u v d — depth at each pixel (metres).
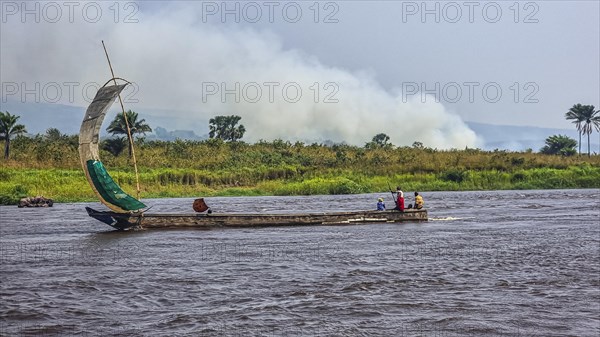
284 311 65.25
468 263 92.06
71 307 66.62
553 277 81.81
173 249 106.25
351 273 84.12
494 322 61.94
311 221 146.12
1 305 67.06
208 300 69.62
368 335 58.03
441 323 61.50
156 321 61.81
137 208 135.88
